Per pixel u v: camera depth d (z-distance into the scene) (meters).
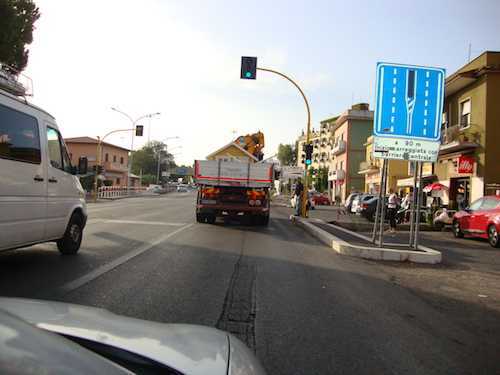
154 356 2.03
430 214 20.16
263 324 4.89
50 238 7.61
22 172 6.61
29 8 27.84
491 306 6.22
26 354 1.33
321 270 8.27
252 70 18.86
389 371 3.77
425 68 10.43
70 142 67.12
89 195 44.50
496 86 21.83
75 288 5.94
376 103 10.41
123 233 12.39
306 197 21.03
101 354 2.05
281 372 3.64
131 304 5.33
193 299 5.72
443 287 7.37
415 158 10.43
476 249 13.12
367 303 6.03
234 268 8.05
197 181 16.22
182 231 13.60
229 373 2.00
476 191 22.42
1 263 7.40
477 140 22.39
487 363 4.05
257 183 16.19
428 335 4.79
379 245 10.77
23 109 6.66
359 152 56.06
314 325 4.95
